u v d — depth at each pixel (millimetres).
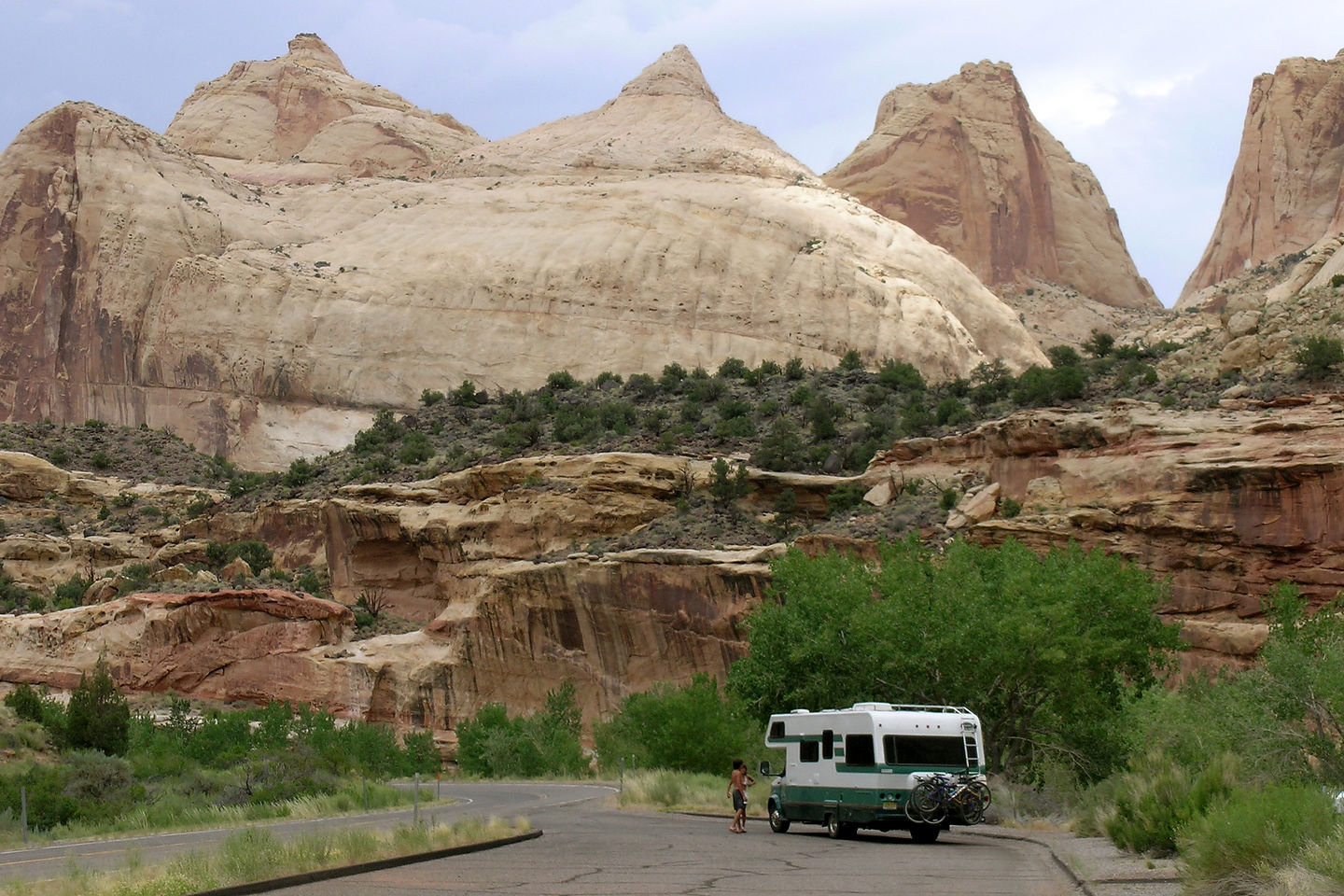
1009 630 41344
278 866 23859
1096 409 76938
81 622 100938
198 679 95562
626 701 71875
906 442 85438
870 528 77812
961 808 32156
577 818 41688
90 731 55562
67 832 37844
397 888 22672
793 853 29297
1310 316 80062
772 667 46062
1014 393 103000
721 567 80125
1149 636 45281
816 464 98188
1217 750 31703
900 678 43219
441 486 104250
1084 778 42938
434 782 65625
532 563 90562
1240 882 19750
